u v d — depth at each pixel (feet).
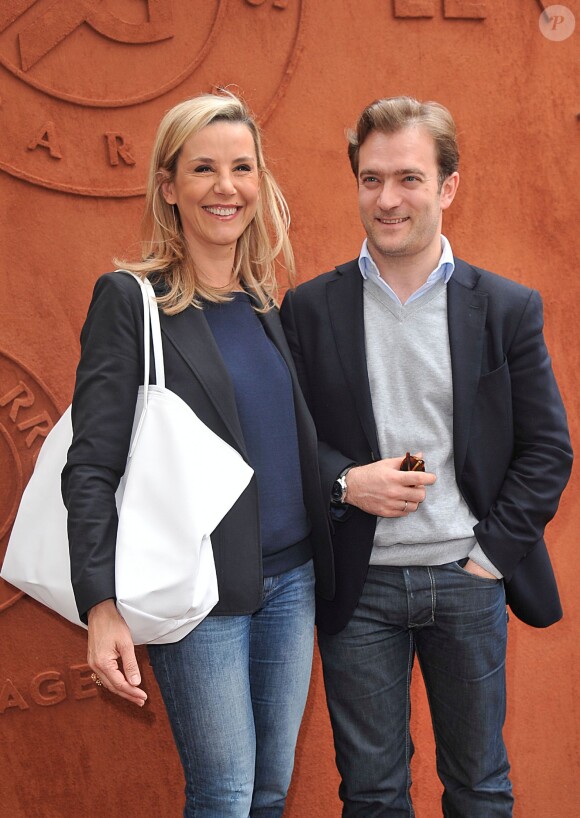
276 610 5.98
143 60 7.43
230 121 5.83
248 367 5.87
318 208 7.93
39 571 5.63
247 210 6.02
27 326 7.42
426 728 8.57
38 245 7.39
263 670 6.05
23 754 7.77
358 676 6.39
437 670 6.45
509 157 8.21
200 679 5.58
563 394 8.44
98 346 5.43
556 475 6.12
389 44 7.92
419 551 6.16
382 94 7.94
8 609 7.63
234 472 5.45
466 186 8.16
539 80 8.20
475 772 6.44
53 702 7.77
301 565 6.12
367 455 6.21
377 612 6.31
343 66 7.85
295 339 6.48
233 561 5.58
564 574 8.53
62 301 7.47
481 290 6.16
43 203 7.37
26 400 7.47
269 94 7.72
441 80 8.04
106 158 7.44
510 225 8.26
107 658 5.11
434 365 6.07
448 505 6.15
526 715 8.58
